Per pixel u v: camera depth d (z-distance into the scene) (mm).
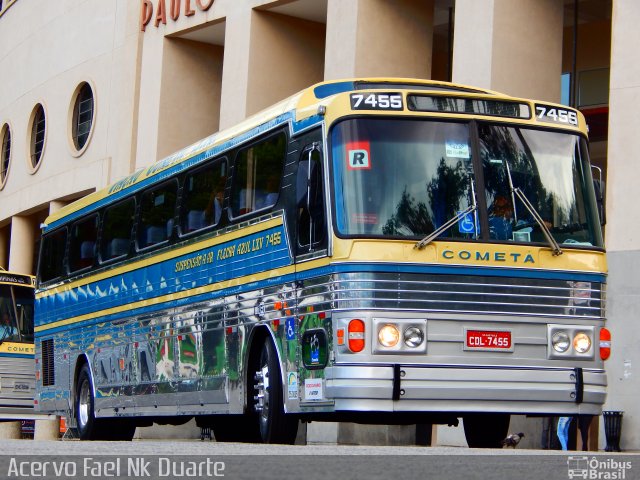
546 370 14219
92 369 21906
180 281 18203
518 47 26531
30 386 34406
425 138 14320
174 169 18891
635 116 23672
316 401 14008
